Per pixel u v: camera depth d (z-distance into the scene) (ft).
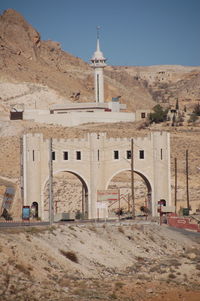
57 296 539.70
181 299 565.94
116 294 565.12
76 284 581.12
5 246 605.31
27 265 591.37
